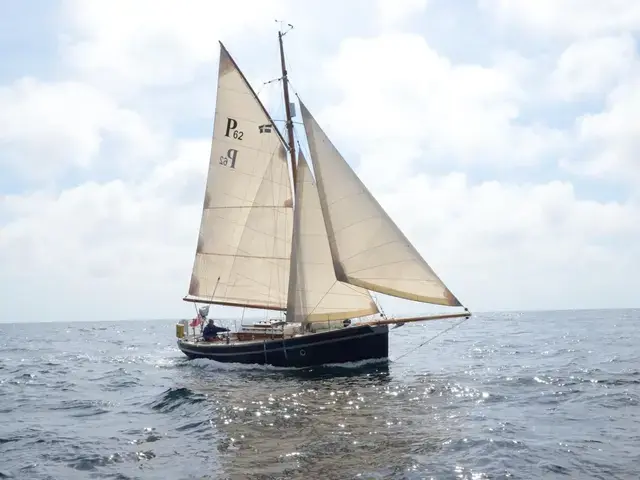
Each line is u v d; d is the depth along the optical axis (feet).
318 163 88.53
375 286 84.79
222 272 109.60
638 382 74.13
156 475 40.27
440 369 93.30
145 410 65.10
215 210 109.91
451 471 38.99
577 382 75.41
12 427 56.90
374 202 85.66
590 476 37.60
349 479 37.96
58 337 278.26
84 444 49.06
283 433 50.29
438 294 82.48
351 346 90.12
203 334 109.91
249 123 106.93
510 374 85.30
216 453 44.91
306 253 91.50
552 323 301.63
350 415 57.00
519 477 37.60
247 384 78.74
